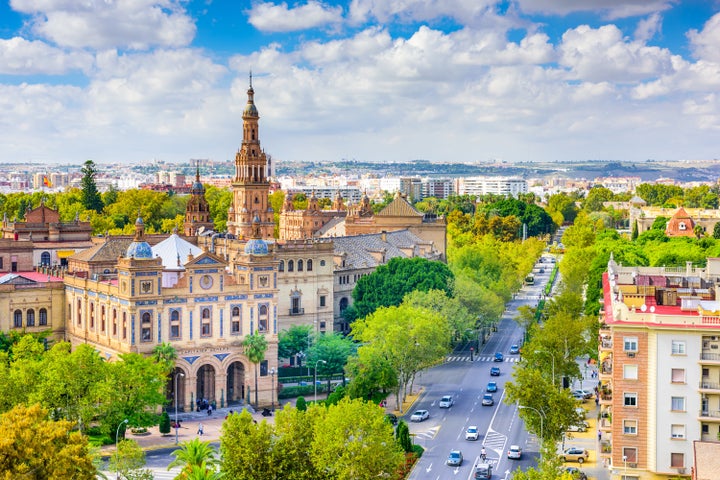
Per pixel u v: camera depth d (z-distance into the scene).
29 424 102.62
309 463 123.56
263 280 188.38
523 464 148.00
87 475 104.62
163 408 177.88
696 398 122.25
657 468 123.06
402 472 140.12
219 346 184.00
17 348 168.12
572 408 142.75
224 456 123.06
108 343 185.38
